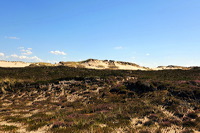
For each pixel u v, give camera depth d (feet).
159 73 160.97
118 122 44.83
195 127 40.65
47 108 70.13
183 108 54.49
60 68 188.14
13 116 55.52
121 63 329.93
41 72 158.30
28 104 81.56
